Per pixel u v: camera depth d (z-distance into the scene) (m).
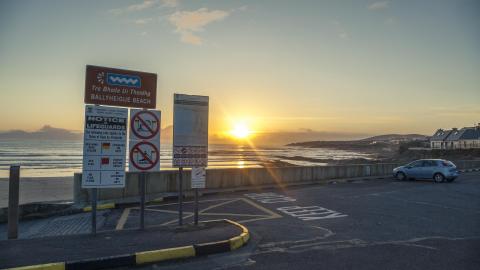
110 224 11.12
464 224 11.01
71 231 10.29
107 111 8.61
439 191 19.22
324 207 14.15
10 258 6.61
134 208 13.87
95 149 8.51
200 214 12.73
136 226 10.83
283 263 7.10
